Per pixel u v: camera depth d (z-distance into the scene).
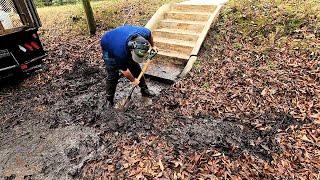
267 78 4.52
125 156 3.46
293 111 3.85
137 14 7.99
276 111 3.92
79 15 8.73
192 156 3.34
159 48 6.16
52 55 6.74
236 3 6.56
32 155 3.78
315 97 3.96
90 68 6.05
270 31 5.51
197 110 4.22
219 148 3.45
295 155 3.21
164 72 5.52
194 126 3.89
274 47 5.13
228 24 6.03
